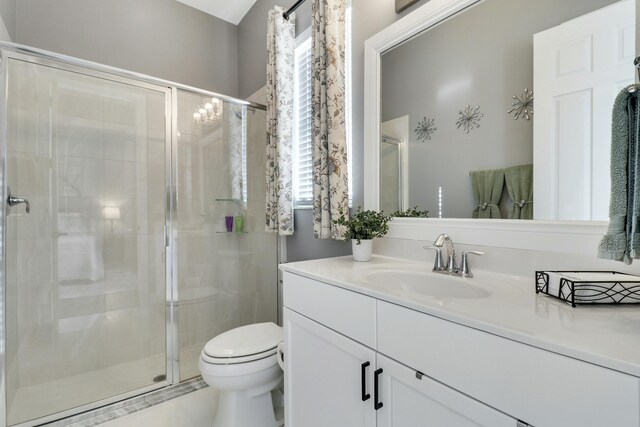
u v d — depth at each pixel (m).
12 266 1.59
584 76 0.88
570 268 0.91
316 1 1.62
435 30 1.26
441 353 0.71
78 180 1.86
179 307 2.15
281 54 1.93
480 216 1.13
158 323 2.08
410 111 1.36
